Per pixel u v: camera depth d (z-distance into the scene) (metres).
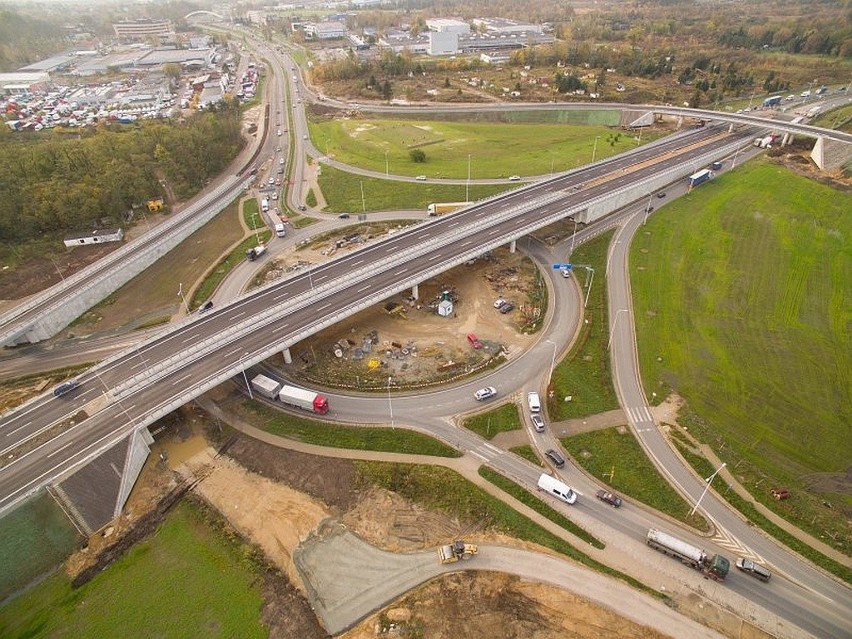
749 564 62.66
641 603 60.31
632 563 64.50
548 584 62.38
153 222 148.50
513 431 82.50
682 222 137.50
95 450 74.81
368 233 139.88
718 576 61.69
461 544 65.19
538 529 68.69
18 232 132.50
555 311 108.44
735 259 122.75
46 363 99.62
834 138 166.25
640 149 172.25
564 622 58.88
